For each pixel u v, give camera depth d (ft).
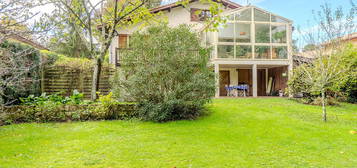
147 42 26.04
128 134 19.22
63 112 25.58
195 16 55.01
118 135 18.90
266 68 61.72
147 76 24.95
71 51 65.10
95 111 25.93
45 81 37.91
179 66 25.40
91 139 17.65
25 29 13.87
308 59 32.96
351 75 36.96
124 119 26.07
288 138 18.24
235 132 19.81
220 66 56.18
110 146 15.87
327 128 21.53
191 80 25.11
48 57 39.50
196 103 24.36
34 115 25.07
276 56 50.78
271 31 50.88
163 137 18.21
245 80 61.98
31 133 19.48
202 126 21.99
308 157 14.08
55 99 27.84
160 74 25.17
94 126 22.36
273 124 22.71
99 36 41.16
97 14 33.37
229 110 29.48
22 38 14.92
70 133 19.53
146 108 24.66
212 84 25.54
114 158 13.51
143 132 19.89
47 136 18.45
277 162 13.17
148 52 25.41
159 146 15.89
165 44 25.11
